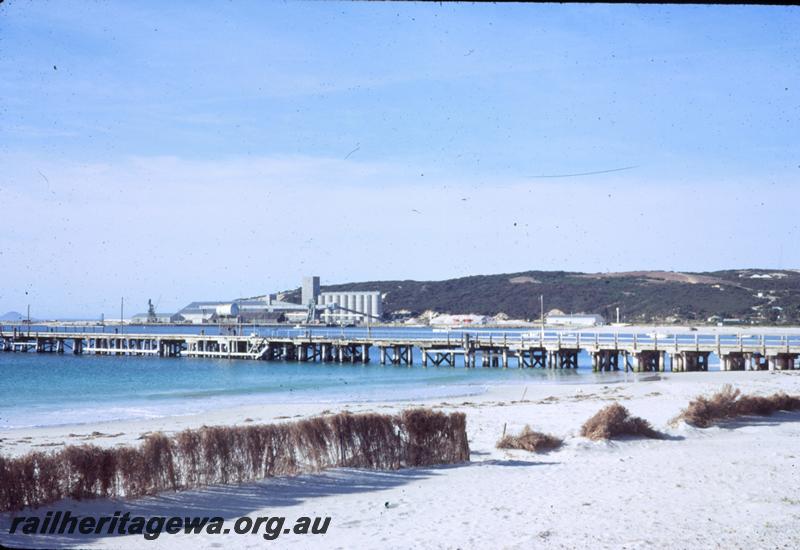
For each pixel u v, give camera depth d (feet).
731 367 217.97
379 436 64.75
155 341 366.22
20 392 178.29
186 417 120.37
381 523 44.24
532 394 157.28
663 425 89.15
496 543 38.42
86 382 209.56
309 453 61.16
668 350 222.48
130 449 51.31
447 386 185.78
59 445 83.35
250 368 264.72
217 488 53.93
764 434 85.20
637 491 51.98
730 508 45.85
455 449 68.54
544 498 50.21
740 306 654.94
